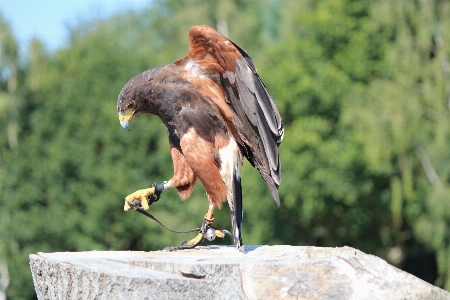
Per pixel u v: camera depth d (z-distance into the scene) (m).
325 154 22.64
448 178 19.45
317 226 24.98
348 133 23.22
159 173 24.98
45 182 25.27
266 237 24.47
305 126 22.86
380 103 20.05
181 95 6.21
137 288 4.87
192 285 4.93
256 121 6.07
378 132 19.77
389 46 22.36
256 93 5.97
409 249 26.84
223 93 6.25
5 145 28.17
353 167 22.78
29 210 25.23
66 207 24.58
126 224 23.81
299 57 24.31
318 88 23.17
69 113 25.83
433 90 18.95
